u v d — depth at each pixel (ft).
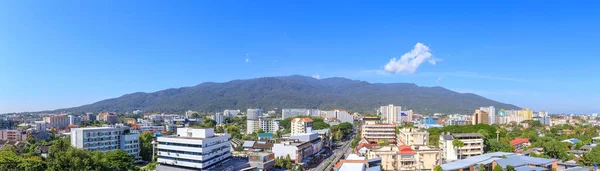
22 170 432.66
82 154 444.55
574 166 510.17
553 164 523.29
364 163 494.18
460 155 651.66
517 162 514.68
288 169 613.93
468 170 497.87
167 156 545.85
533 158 542.57
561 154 605.31
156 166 545.44
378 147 592.19
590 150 591.78
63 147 469.98
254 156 600.80
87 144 621.31
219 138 568.82
